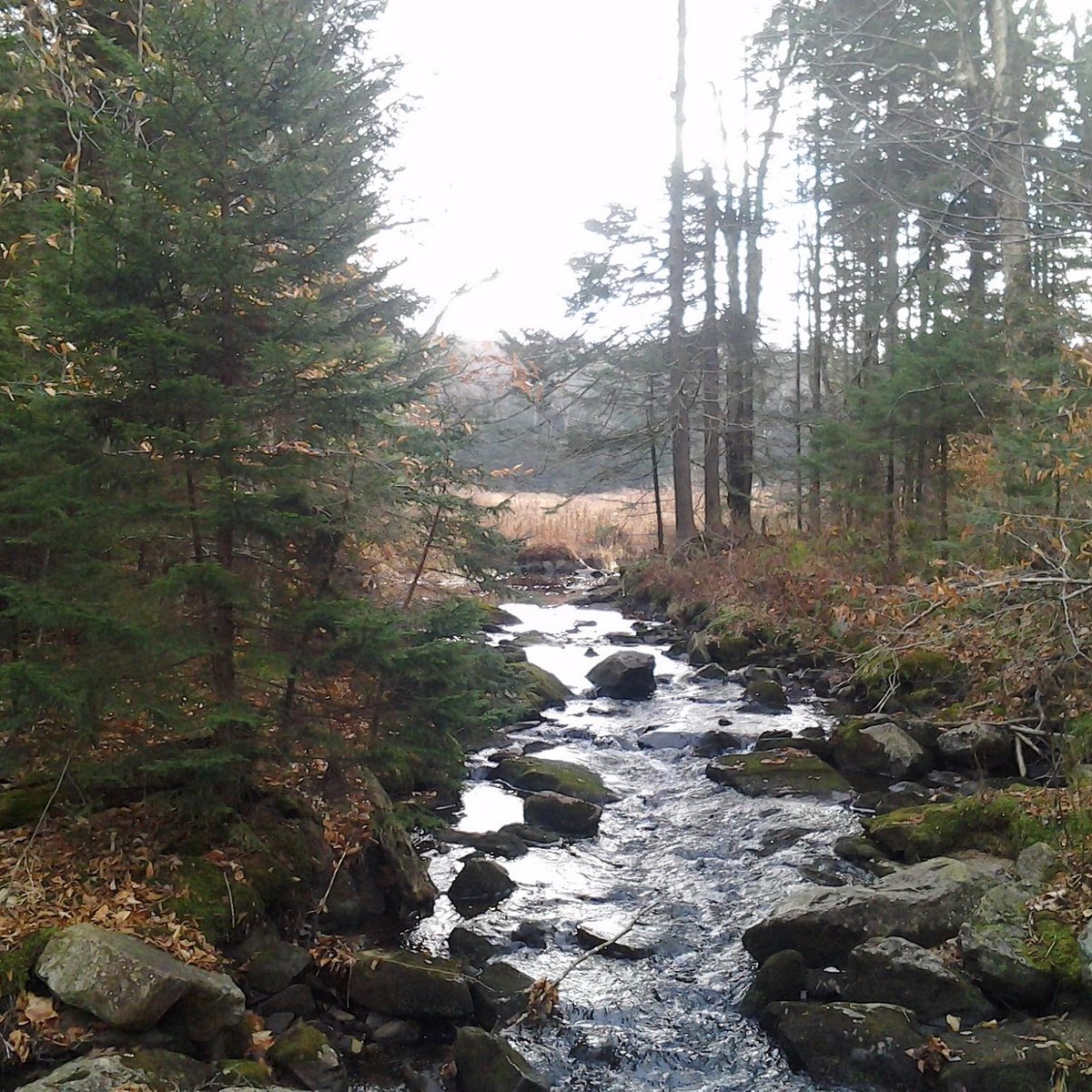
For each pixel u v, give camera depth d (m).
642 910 7.08
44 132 7.21
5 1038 4.35
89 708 5.18
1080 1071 4.68
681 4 23.27
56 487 5.18
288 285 6.17
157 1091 4.20
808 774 9.67
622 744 11.40
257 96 5.67
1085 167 13.56
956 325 14.06
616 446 24.48
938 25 18.48
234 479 5.48
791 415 23.14
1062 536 7.82
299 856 6.26
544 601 23.97
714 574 19.89
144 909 5.28
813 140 16.39
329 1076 4.89
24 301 6.50
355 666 5.92
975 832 7.41
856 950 5.73
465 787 9.62
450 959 6.18
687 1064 5.29
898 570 14.42
